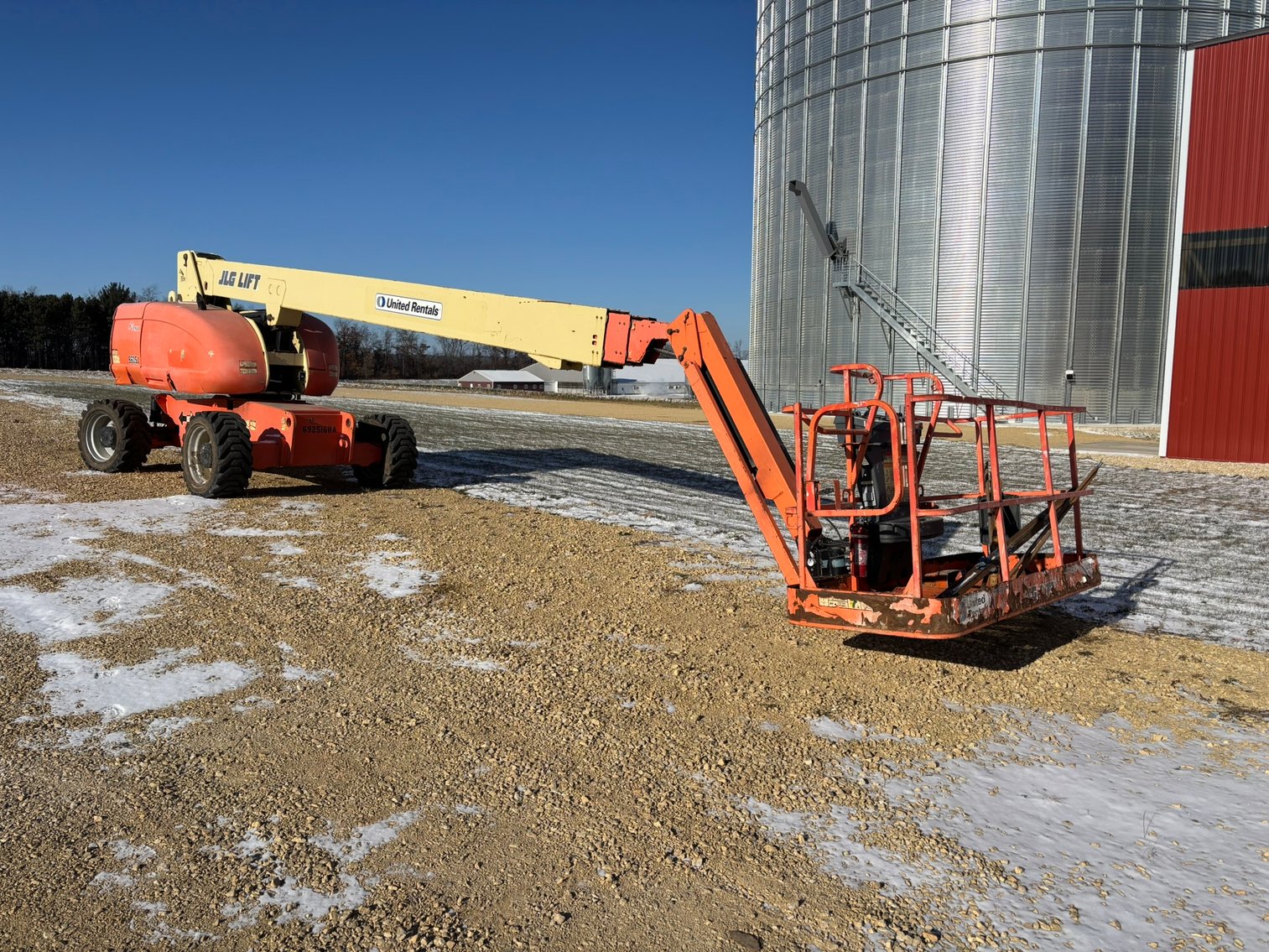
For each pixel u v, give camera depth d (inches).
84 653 206.4
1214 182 764.0
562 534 363.3
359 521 380.8
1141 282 1289.4
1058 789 150.6
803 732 172.7
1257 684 202.8
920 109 1369.3
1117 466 700.0
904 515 226.8
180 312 441.7
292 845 128.6
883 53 1402.6
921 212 1381.6
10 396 1251.8
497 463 637.3
